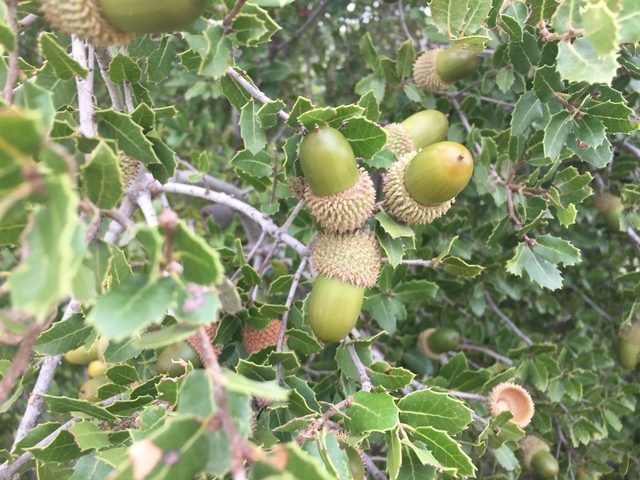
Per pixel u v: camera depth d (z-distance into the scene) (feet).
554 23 0.50
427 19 0.83
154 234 0.25
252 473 0.27
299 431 0.49
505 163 0.75
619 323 1.05
